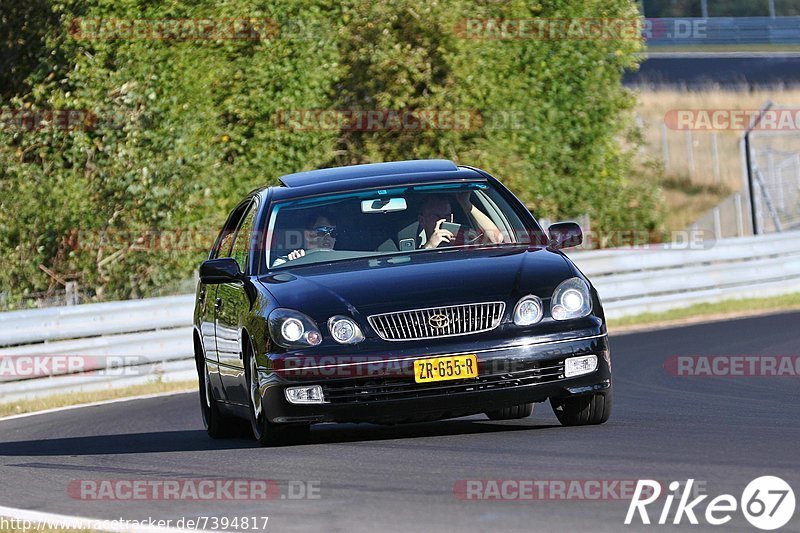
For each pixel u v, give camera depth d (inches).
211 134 2748.5
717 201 4269.2
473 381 993.5
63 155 2655.0
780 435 962.7
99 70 2657.5
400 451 982.4
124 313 2016.5
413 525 700.0
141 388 1962.4
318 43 2832.2
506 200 1179.3
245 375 1096.2
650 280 2573.8
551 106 3068.4
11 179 2536.9
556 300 1021.2
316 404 1000.2
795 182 4156.0
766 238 2738.7
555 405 1101.1
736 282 2679.6
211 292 1270.9
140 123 2635.3
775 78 5378.9
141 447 1216.2
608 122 3134.8
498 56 3009.4
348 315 1007.0
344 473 894.4
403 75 2893.7
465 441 1016.2
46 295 2496.3
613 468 840.9
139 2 2723.9
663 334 2166.6
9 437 1441.9
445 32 2935.5
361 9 2928.2
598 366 1021.2
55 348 1921.8
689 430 1018.7
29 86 2787.9
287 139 2815.0
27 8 2783.0
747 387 1406.3
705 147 4616.1
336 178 1214.3
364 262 1098.7
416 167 1233.4
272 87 2805.1
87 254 2532.0
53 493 927.7
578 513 705.6
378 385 991.0
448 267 1053.2
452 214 1151.0
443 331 998.4
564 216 3115.2
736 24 6446.9
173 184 2583.7
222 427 1256.2
